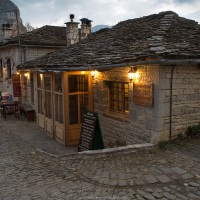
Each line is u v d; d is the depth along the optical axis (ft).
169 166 18.15
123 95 27.96
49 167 20.72
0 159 23.90
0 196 15.70
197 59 21.25
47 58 39.70
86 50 33.47
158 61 19.80
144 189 15.23
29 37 53.93
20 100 55.67
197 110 24.62
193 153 20.40
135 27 33.22
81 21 54.44
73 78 30.45
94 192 15.28
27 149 27.55
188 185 15.46
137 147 21.83
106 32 40.22
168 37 25.29
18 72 52.16
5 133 36.52
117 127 27.96
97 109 31.17
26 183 17.56
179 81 23.08
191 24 30.37
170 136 23.09
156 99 22.24
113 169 18.45
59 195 15.24
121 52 25.22
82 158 21.49
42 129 37.50
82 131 26.61
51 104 33.30
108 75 28.60
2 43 57.47
